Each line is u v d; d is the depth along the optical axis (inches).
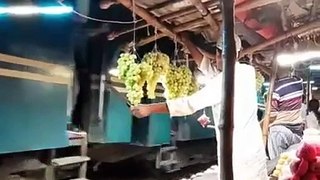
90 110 278.2
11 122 182.4
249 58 239.1
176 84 170.1
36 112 198.7
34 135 197.2
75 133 256.4
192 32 179.6
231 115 64.8
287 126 193.8
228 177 64.4
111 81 283.1
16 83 185.8
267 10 191.5
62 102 219.0
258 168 109.8
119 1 129.0
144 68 155.3
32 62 196.2
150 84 161.9
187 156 442.6
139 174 399.9
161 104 107.0
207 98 101.6
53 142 211.0
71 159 241.8
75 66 274.7
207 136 466.3
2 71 177.6
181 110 103.8
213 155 509.0
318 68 347.6
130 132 307.1
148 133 336.2
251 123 110.7
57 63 215.0
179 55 222.1
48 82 207.8
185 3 134.5
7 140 180.1
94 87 279.4
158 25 154.0
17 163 208.1
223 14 65.1
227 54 64.8
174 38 171.9
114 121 287.3
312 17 200.8
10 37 182.4
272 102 201.5
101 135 276.5
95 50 281.6
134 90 155.1
